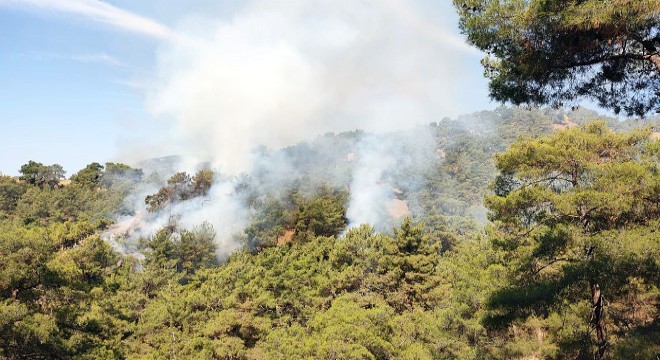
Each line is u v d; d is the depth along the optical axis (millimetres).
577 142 13016
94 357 18266
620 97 8570
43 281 16109
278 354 20625
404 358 18797
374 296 28875
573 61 7746
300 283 31250
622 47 7535
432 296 27516
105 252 22109
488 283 14156
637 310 11805
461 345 17719
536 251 11039
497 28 7512
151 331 24359
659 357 8359
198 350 22062
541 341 15016
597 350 11562
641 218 10141
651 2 6121
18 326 14695
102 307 23562
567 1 6863
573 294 10664
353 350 18188
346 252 35094
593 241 10094
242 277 31422
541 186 12500
